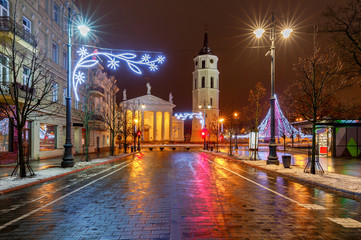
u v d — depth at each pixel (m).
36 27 19.39
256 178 11.65
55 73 22.62
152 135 90.31
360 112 12.52
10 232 4.87
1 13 15.28
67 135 15.27
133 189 9.00
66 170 13.62
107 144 44.91
